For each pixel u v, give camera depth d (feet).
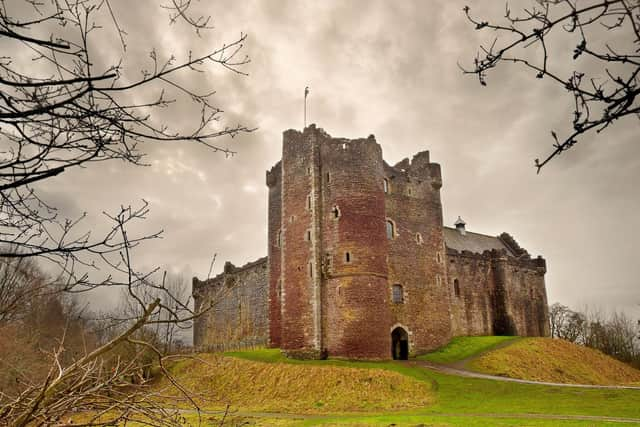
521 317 177.47
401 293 132.57
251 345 153.07
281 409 90.58
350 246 117.50
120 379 17.13
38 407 14.65
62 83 13.12
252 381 105.40
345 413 84.79
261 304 162.40
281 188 140.46
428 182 147.43
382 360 113.80
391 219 135.95
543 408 76.84
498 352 129.90
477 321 164.66
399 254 134.82
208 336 188.65
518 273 181.78
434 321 137.28
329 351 114.32
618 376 136.46
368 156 124.06
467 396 89.76
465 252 168.66
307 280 119.85
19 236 15.72
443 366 119.34
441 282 142.31
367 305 114.62
